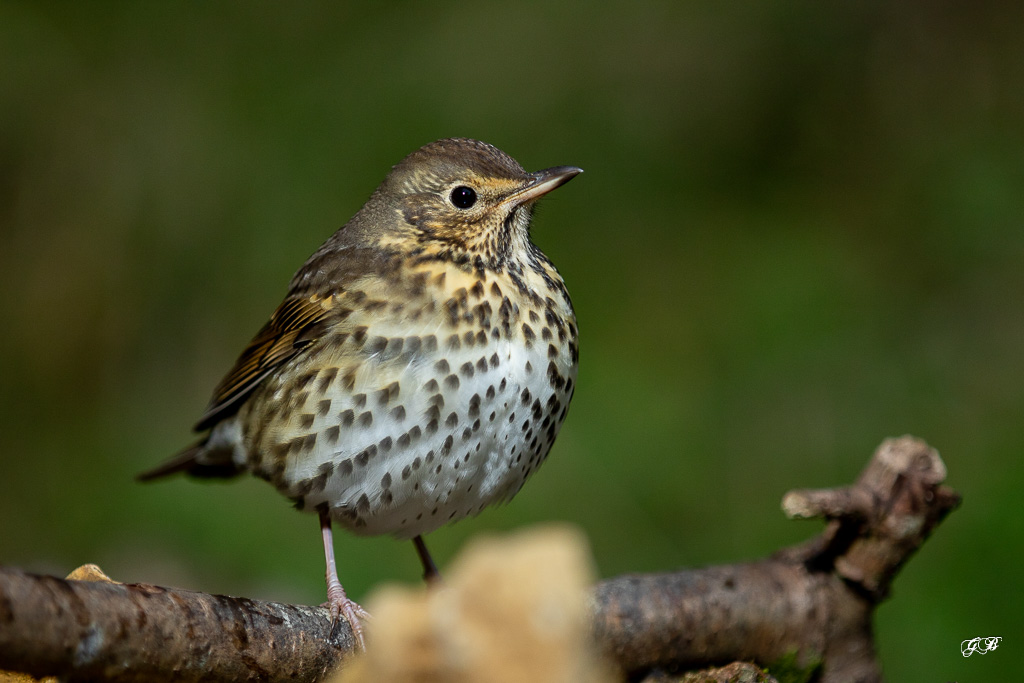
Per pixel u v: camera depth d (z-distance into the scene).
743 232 13.46
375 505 6.91
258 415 7.40
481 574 3.48
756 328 12.68
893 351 12.41
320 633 5.66
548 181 7.07
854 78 14.18
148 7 14.61
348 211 13.46
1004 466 10.87
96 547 12.20
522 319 6.81
